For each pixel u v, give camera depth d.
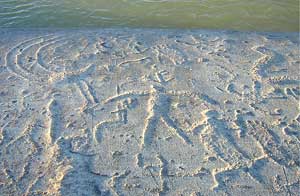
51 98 2.36
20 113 2.24
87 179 1.88
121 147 2.05
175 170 1.94
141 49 2.79
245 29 3.05
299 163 1.99
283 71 2.61
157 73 2.57
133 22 3.09
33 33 2.93
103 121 2.21
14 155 1.99
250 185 1.88
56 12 3.16
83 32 2.96
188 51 2.78
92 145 2.06
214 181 1.89
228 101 2.37
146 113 2.27
